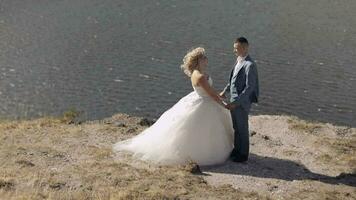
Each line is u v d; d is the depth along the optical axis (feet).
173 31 207.72
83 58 182.50
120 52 188.03
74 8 237.66
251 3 248.11
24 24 213.25
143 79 165.78
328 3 245.86
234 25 213.87
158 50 188.34
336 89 155.33
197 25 214.48
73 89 160.04
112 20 222.28
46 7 237.25
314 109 143.02
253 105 143.95
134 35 204.23
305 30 206.69
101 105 148.56
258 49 186.19
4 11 229.25
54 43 195.11
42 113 143.02
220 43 191.62
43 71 172.14
